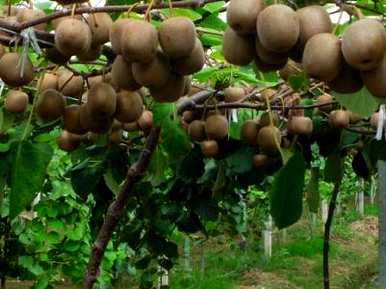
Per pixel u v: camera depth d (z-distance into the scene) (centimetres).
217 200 266
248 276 726
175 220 285
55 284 528
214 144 199
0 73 110
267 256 768
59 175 315
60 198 320
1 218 301
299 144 212
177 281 655
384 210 247
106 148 221
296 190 115
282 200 115
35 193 115
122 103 119
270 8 86
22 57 108
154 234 297
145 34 95
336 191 271
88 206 332
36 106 122
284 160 115
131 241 298
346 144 228
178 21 98
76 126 123
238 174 235
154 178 215
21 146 115
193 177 229
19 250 320
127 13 103
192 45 99
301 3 93
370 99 122
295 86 132
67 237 329
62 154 307
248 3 88
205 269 726
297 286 715
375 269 823
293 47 89
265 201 598
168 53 98
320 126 224
